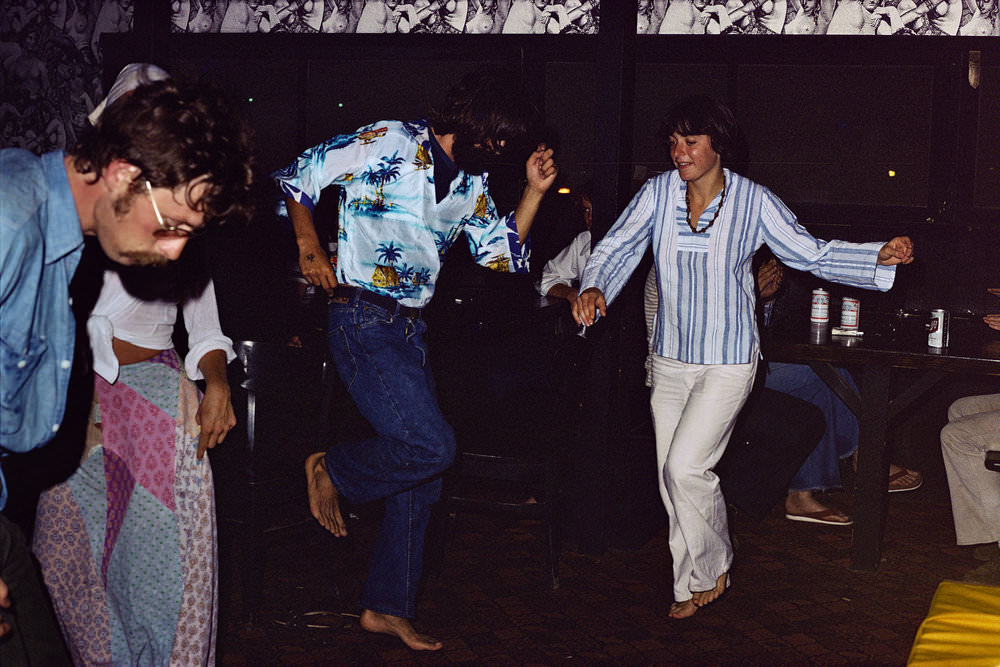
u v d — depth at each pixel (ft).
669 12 17.10
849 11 16.63
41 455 6.82
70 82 19.36
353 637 9.95
